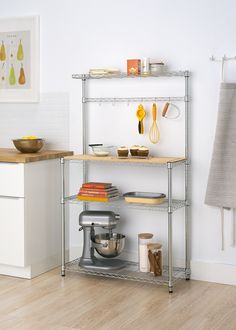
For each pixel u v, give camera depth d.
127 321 5.03
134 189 6.11
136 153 5.82
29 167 5.85
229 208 5.72
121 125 6.11
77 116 6.28
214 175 5.66
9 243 5.89
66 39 6.26
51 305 5.32
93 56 6.17
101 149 5.92
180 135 5.89
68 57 6.27
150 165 6.03
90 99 6.17
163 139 5.95
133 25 5.99
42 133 6.44
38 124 6.45
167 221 6.01
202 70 5.77
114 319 5.06
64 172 6.22
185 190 5.86
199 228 5.89
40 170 5.99
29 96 6.44
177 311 5.20
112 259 6.15
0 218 5.90
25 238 5.84
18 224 5.83
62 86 6.32
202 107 5.80
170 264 5.57
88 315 5.13
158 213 6.04
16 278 5.95
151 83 5.96
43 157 5.96
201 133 5.82
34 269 5.98
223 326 4.95
